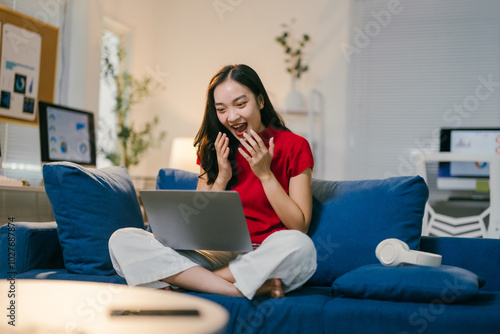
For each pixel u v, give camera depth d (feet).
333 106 15.57
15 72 10.42
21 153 11.03
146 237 5.12
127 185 6.45
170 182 6.88
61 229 5.62
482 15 15.01
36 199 9.48
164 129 16.35
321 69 15.66
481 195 12.17
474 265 5.53
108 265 5.62
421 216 5.68
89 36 12.53
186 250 5.34
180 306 3.21
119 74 14.97
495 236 9.37
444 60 15.19
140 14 15.80
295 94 15.25
